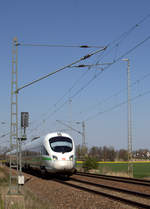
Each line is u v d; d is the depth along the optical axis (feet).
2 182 81.56
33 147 109.50
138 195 47.50
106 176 97.66
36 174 114.11
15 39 56.08
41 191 60.54
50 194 55.06
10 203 43.39
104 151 469.57
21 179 59.82
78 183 72.18
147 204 39.24
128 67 101.86
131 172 99.91
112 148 471.62
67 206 41.91
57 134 88.89
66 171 83.25
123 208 38.06
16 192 47.65
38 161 96.02
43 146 89.40
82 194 51.62
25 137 65.98
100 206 40.34
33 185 73.51
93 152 449.06
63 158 82.48
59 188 62.49
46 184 72.64
